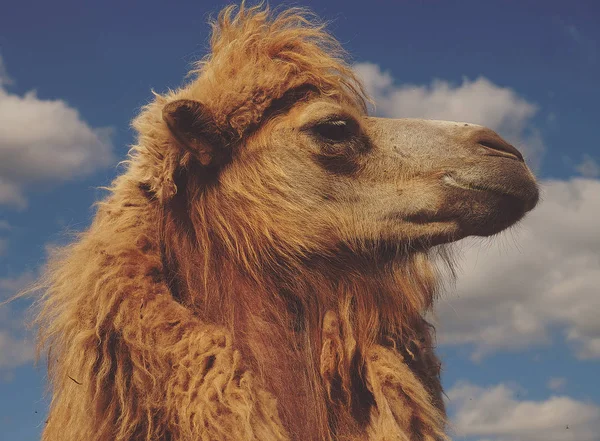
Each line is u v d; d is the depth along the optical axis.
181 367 1.07
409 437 1.17
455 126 1.32
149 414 1.05
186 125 1.24
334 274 1.26
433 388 1.29
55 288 1.19
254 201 1.26
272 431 1.07
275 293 1.25
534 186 1.29
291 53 1.33
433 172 1.28
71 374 1.09
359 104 1.40
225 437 1.03
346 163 1.27
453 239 1.27
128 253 1.15
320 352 1.23
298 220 1.25
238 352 1.10
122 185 1.25
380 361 1.22
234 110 1.27
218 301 1.23
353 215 1.26
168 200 1.25
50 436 1.12
